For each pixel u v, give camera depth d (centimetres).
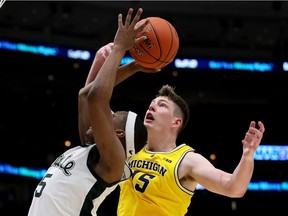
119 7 1454
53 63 1464
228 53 1524
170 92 418
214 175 348
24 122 1486
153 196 383
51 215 286
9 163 1420
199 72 1522
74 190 292
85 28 1491
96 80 291
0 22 1437
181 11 1480
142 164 395
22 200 1377
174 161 386
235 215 1452
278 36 1521
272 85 1527
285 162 1432
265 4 1463
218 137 1509
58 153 1466
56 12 1438
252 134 314
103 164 294
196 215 1453
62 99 1520
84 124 339
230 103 1561
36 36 1459
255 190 1434
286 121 1498
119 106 1506
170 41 322
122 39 299
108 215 1434
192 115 1536
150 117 412
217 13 1483
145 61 324
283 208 1437
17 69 1459
